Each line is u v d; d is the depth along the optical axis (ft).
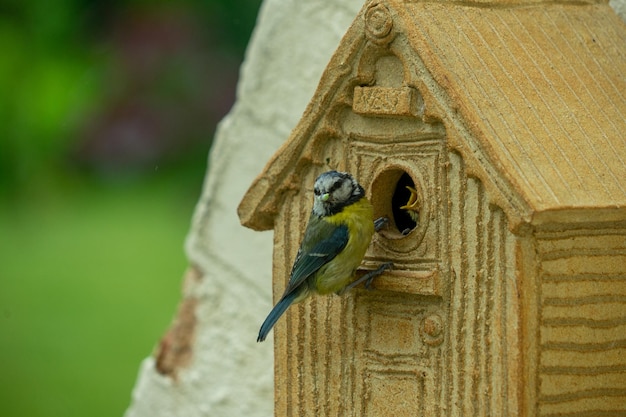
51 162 64.54
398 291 24.99
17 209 64.28
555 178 23.06
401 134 25.04
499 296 23.57
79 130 64.23
